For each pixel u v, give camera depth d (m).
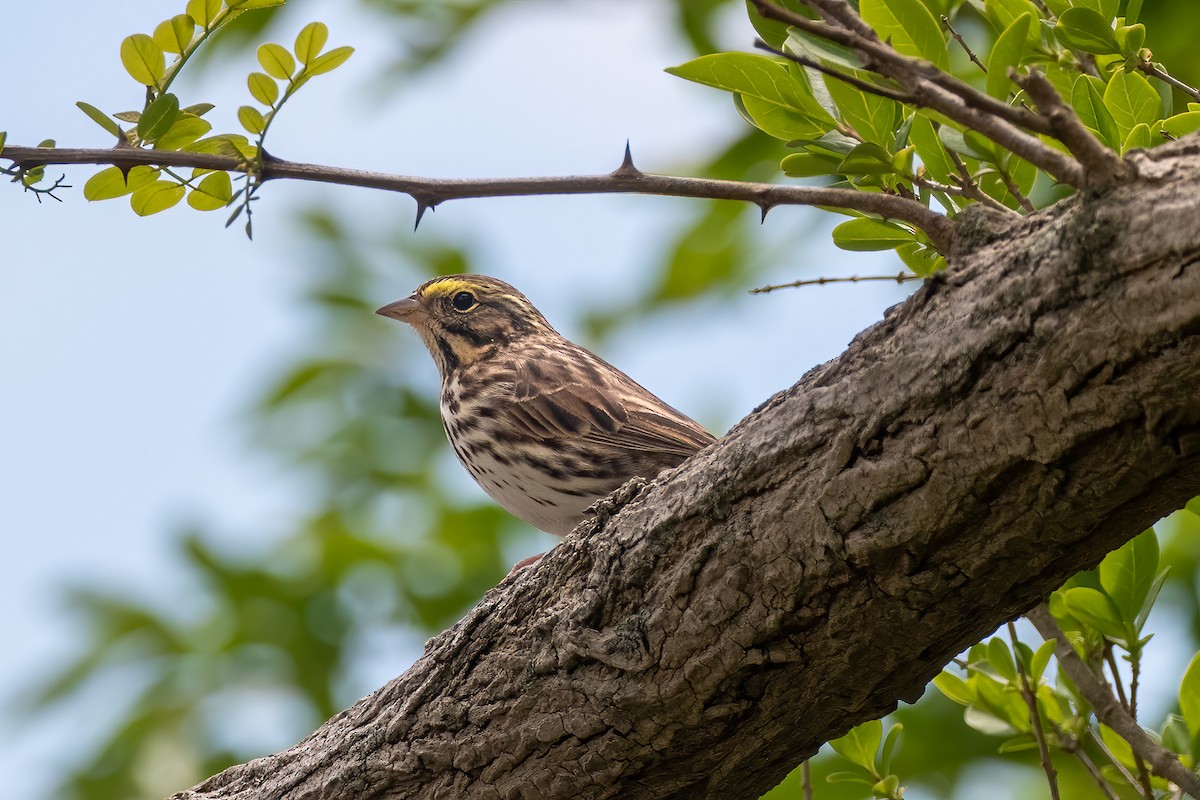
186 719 14.59
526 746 8.23
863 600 7.00
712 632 7.38
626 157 7.48
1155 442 5.96
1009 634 9.24
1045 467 6.22
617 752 8.00
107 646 14.94
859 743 9.77
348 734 9.16
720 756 7.97
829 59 7.28
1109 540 6.62
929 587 6.83
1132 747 8.80
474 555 15.67
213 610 15.37
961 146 7.40
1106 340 5.82
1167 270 5.60
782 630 7.24
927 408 6.44
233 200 8.33
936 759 13.73
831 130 7.95
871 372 6.66
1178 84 7.86
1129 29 7.84
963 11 13.73
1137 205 5.70
